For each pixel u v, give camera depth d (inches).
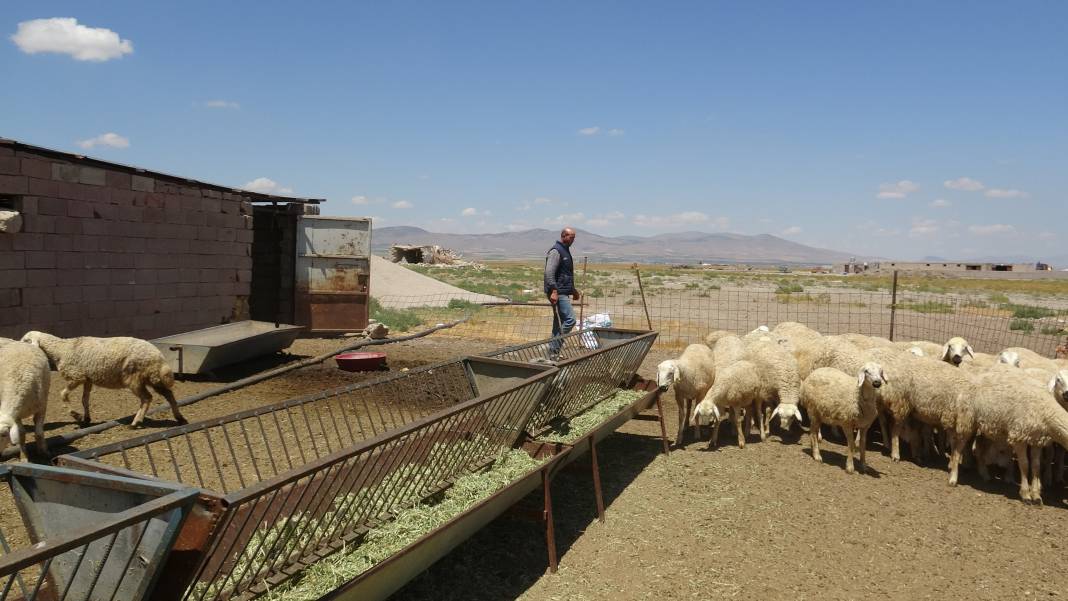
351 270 722.8
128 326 527.5
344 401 388.8
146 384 334.0
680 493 290.5
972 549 243.9
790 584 215.3
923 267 3257.9
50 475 127.0
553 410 295.1
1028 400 281.3
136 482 117.6
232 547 135.4
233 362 480.4
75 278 484.1
